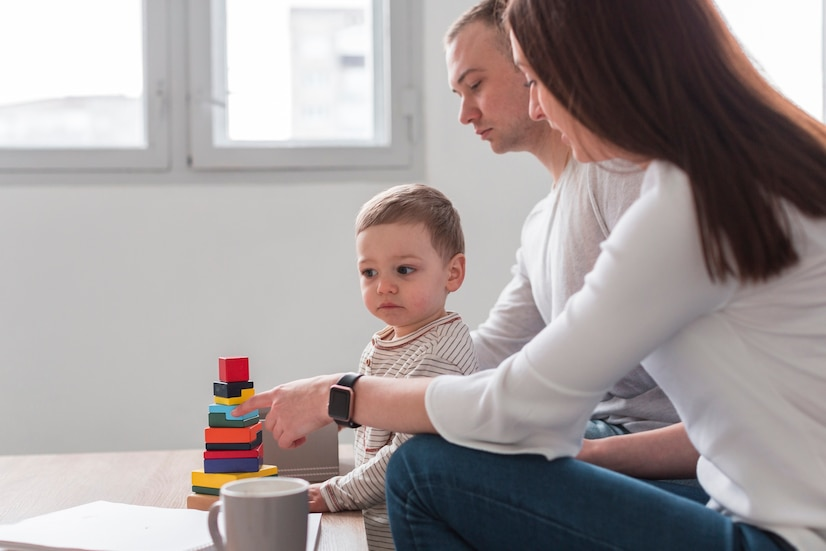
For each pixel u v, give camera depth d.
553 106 1.03
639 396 1.47
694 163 0.91
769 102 0.97
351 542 1.18
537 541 0.99
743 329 0.94
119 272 2.60
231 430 1.34
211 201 2.62
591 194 1.41
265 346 2.64
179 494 1.45
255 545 0.98
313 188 2.65
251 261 2.64
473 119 1.75
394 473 1.07
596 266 0.96
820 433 0.92
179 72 2.62
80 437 2.59
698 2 0.97
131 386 2.61
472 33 1.69
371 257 1.51
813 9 2.78
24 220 2.58
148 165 2.61
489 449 1.01
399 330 1.54
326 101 2.74
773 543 0.90
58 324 2.59
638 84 0.95
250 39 2.70
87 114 2.67
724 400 0.94
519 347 1.81
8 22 2.65
